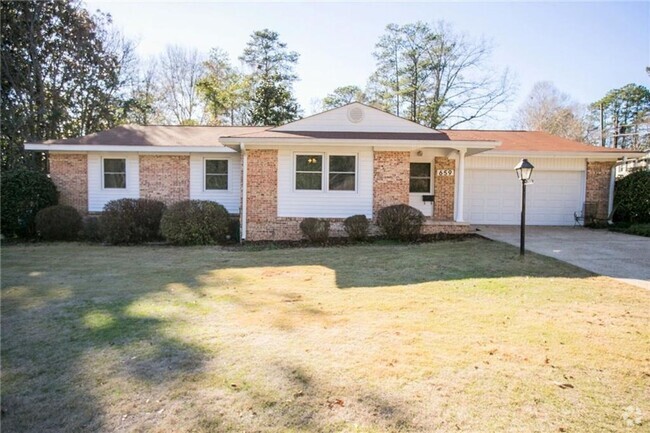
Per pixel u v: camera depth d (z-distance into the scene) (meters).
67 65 20.94
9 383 3.06
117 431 2.45
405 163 11.41
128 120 24.89
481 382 2.98
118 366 3.33
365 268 7.31
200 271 7.26
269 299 5.33
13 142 19.33
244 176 11.35
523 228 7.99
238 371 3.21
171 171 14.00
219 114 31.66
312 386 2.96
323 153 11.38
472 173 14.21
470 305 4.90
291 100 31.41
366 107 12.09
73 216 11.95
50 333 4.11
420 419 2.54
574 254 8.24
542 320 4.31
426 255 8.39
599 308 4.72
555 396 2.78
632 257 7.89
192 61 32.06
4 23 18.75
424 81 28.36
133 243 11.25
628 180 13.73
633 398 2.75
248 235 11.42
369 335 3.95
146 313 4.73
